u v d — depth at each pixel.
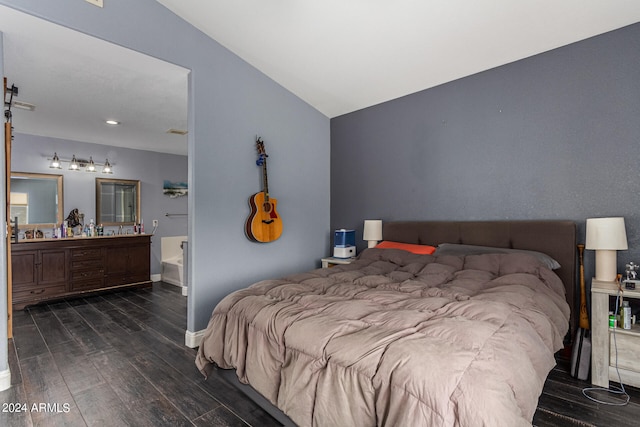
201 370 1.91
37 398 1.94
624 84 2.27
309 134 3.94
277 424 1.71
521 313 1.54
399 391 1.02
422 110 3.36
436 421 0.93
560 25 2.30
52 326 3.19
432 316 1.46
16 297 3.72
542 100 2.61
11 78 2.79
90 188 4.75
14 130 4.12
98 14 2.20
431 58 2.83
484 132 2.93
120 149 5.05
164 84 2.99
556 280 2.18
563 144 2.52
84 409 1.83
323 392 1.22
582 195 2.43
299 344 1.37
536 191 2.64
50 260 3.96
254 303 1.76
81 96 3.18
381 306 1.64
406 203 3.49
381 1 2.27
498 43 2.55
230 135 3.04
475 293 1.91
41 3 1.96
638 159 2.22
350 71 3.18
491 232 2.81
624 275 2.26
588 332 2.20
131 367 2.33
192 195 2.76
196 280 2.76
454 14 2.31
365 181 3.87
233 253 3.07
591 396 1.93
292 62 3.14
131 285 4.67
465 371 1.00
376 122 3.76
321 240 4.11
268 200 3.29
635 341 1.96
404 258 2.80
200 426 1.69
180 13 2.61
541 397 1.93
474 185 2.99
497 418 0.89
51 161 4.43
